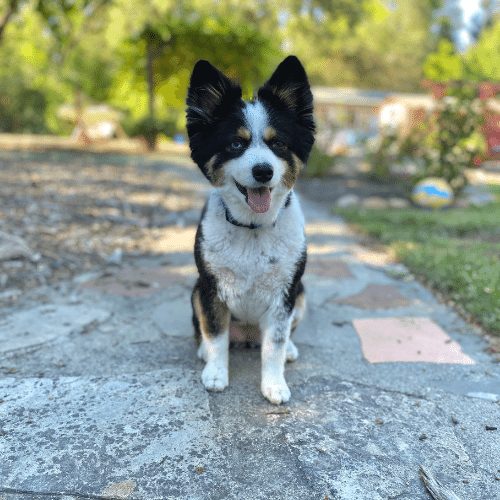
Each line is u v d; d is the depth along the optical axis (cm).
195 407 62
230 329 77
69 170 273
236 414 61
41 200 178
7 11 348
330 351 80
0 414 60
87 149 423
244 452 54
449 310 97
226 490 49
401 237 152
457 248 135
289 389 67
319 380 71
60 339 81
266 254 65
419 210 209
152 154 419
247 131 66
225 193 67
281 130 68
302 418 61
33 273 110
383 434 58
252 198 63
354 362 76
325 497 48
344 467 52
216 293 68
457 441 57
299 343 83
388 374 73
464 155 234
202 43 410
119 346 80
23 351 76
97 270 118
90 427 58
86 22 458
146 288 106
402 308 99
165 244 145
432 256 124
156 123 451
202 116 69
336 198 251
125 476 50
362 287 111
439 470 53
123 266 122
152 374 70
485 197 242
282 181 67
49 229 144
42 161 309
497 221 172
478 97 233
